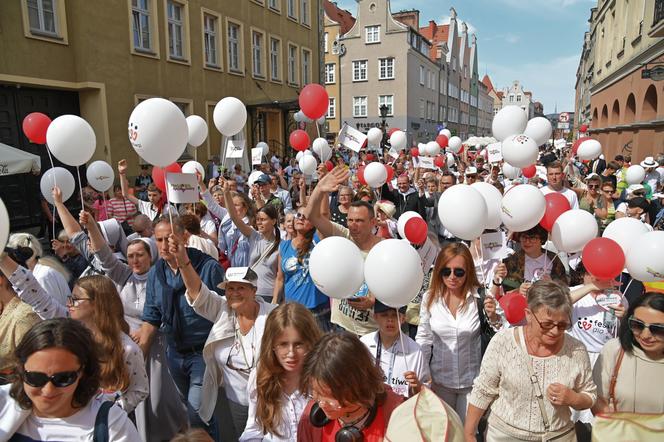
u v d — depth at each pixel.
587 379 2.37
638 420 2.15
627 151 18.91
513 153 5.04
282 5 23.20
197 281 3.21
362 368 1.88
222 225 5.92
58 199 4.49
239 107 5.66
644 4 16.19
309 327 2.39
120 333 2.78
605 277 2.92
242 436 2.61
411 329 3.87
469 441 2.56
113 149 13.43
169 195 3.61
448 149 14.53
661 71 12.87
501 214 3.68
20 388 1.93
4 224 2.35
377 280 2.60
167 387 3.27
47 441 1.92
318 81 27.47
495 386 2.54
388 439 1.76
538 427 2.37
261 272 4.85
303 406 2.44
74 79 12.53
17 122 11.52
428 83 49.22
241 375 3.03
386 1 41.19
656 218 6.75
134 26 14.37
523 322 3.15
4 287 2.94
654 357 2.36
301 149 8.01
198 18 17.05
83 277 2.81
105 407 2.03
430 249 4.20
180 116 3.39
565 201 3.71
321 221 3.80
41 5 11.62
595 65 30.44
